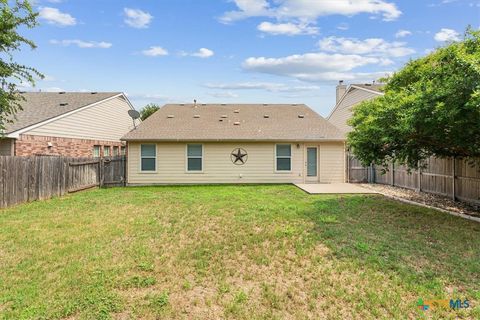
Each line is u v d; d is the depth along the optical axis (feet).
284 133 50.70
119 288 12.76
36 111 51.16
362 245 17.49
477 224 22.26
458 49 20.02
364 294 12.34
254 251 16.99
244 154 50.14
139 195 37.01
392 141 26.18
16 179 30.63
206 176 49.83
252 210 27.02
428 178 38.45
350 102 73.97
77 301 11.62
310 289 12.78
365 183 51.70
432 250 16.93
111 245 17.98
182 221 23.58
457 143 23.97
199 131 50.47
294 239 18.94
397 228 21.22
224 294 12.42
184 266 15.02
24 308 11.14
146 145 49.14
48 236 19.74
